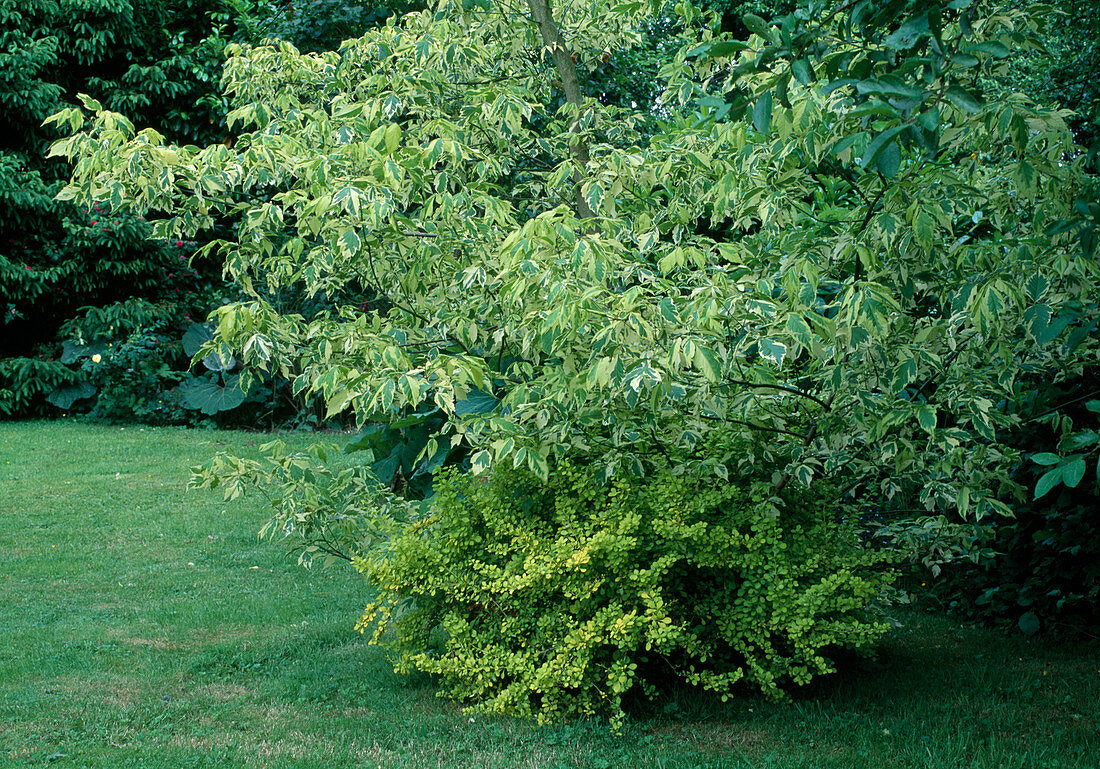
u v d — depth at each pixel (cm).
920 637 483
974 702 385
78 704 377
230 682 410
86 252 1264
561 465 380
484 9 435
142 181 372
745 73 250
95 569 600
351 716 372
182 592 555
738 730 359
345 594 556
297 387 400
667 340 301
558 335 309
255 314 373
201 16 1448
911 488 523
